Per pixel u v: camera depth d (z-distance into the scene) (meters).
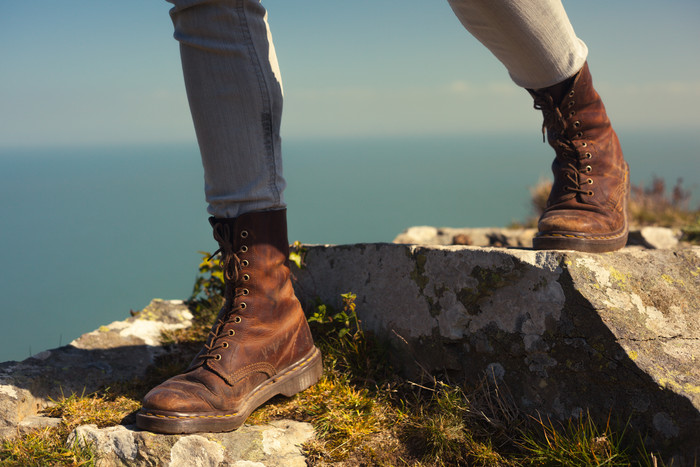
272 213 1.45
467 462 1.29
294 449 1.31
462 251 1.60
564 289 1.36
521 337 1.44
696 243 4.84
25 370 1.71
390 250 1.86
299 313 1.58
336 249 2.11
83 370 1.81
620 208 1.60
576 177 1.59
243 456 1.25
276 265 1.47
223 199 1.38
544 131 1.69
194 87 1.33
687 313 1.40
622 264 1.45
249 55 1.32
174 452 1.25
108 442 1.31
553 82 1.47
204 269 2.68
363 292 1.95
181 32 1.33
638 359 1.23
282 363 1.49
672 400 1.15
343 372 1.72
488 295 1.52
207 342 1.42
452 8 1.40
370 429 1.41
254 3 1.32
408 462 1.30
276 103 1.40
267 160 1.40
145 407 1.30
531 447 1.32
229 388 1.33
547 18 1.31
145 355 2.03
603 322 1.29
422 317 1.70
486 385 1.51
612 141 1.62
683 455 1.12
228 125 1.33
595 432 1.27
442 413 1.43
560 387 1.36
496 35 1.37
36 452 1.32
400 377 1.72
